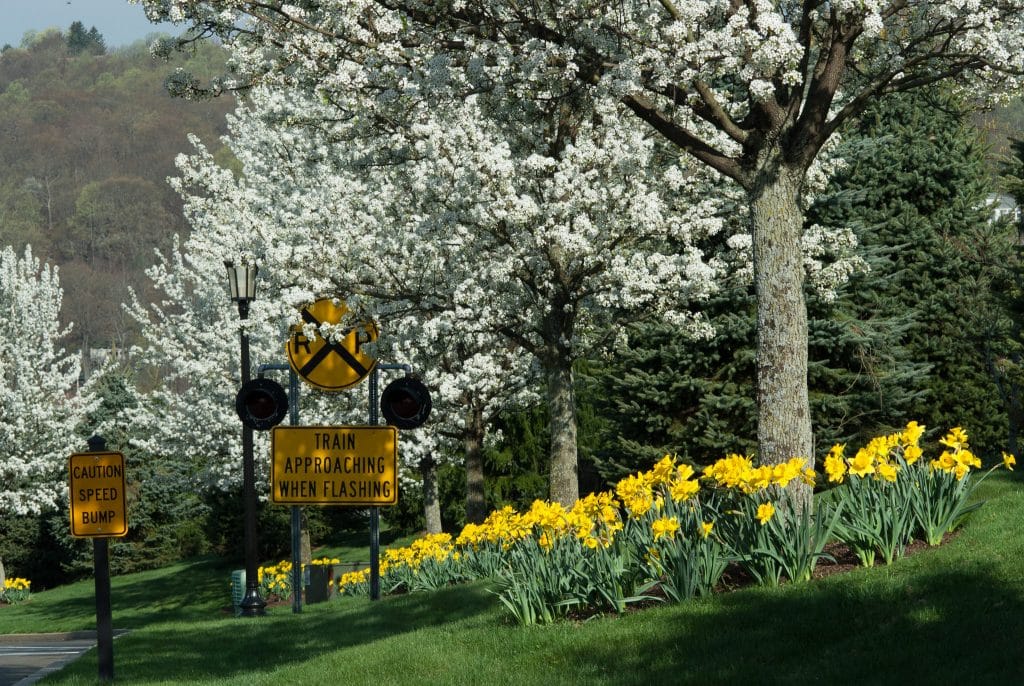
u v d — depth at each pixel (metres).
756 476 8.30
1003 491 10.76
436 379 20.23
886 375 21.06
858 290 22.47
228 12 12.55
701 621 7.53
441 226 15.12
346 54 12.46
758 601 7.66
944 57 10.73
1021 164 28.83
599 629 8.00
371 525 16.55
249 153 24.78
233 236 24.22
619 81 10.03
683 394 21.19
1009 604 6.51
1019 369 27.52
